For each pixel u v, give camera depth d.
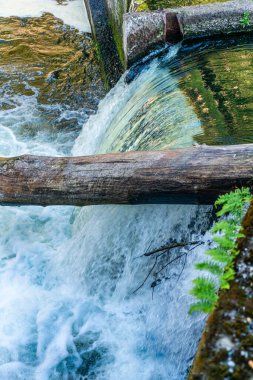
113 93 6.84
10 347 4.28
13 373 4.10
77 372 4.08
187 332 3.72
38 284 4.88
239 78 5.84
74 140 7.06
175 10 6.45
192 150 3.78
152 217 4.26
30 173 4.19
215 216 3.83
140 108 5.82
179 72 6.06
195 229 3.97
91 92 7.97
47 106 7.67
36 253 5.20
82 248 4.80
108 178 3.93
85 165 4.04
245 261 2.75
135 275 4.33
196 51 6.45
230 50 6.40
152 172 3.80
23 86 8.08
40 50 9.03
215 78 5.87
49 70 8.48
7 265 5.09
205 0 6.98
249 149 3.66
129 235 4.41
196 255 3.84
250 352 2.35
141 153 3.92
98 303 4.52
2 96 7.84
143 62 6.56
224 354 2.35
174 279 3.98
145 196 3.90
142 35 6.39
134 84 6.50
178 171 3.73
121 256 4.45
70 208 5.73
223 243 2.92
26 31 9.63
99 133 6.67
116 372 4.01
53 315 4.52
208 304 2.61
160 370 3.88
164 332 3.97
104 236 4.60
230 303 2.56
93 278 4.63
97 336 4.27
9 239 5.39
